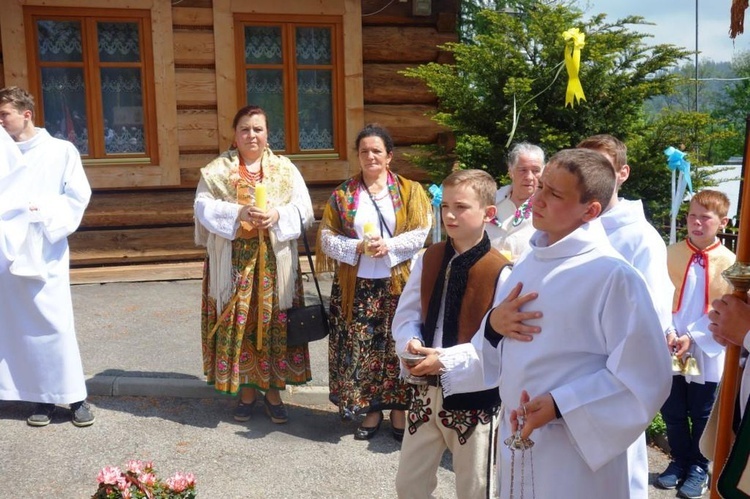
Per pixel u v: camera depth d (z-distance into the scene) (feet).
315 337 15.02
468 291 9.91
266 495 12.51
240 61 27.09
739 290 7.54
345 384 14.40
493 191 10.07
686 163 15.29
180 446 14.24
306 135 28.17
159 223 27.20
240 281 14.75
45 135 15.02
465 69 23.88
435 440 10.30
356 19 27.45
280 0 26.84
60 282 14.76
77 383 14.83
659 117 24.04
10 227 14.19
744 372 7.70
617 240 10.23
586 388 7.38
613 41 22.38
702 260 12.75
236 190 15.07
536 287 7.88
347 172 27.99
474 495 10.11
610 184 7.70
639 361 7.30
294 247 15.44
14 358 14.76
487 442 10.05
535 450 7.86
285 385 15.35
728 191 27.45
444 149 26.48
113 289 25.61
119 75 26.45
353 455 14.08
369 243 13.87
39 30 25.70
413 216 14.49
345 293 14.38
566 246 7.71
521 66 22.63
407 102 28.68
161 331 21.02
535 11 23.66
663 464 13.92
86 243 26.55
